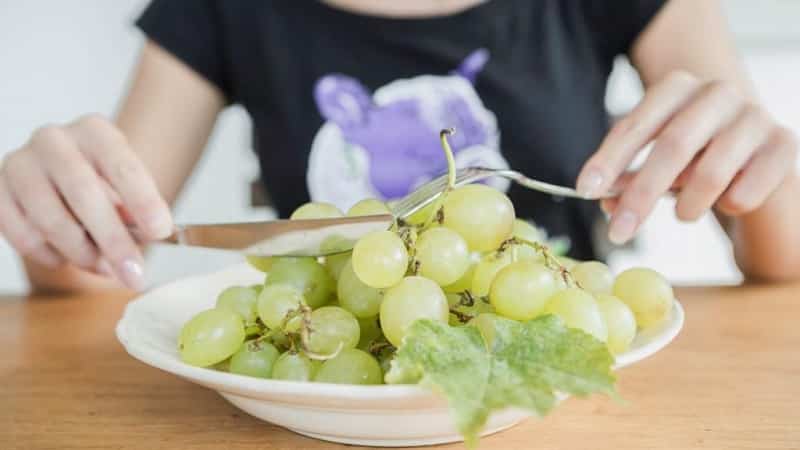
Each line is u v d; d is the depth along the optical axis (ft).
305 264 1.15
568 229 2.38
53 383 1.27
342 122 2.39
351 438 1.00
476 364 0.86
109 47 4.04
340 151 2.38
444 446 1.01
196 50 2.43
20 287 4.04
